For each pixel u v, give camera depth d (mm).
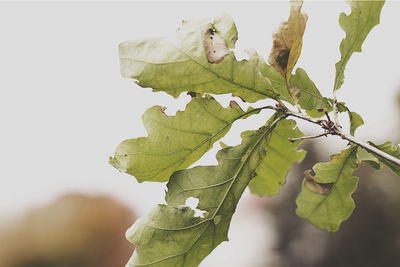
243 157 460
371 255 1825
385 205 1807
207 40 432
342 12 465
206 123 450
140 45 429
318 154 2059
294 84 479
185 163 460
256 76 440
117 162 445
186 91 440
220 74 435
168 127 447
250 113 453
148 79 429
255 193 569
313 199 534
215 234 468
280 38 443
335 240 1970
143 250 447
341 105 480
